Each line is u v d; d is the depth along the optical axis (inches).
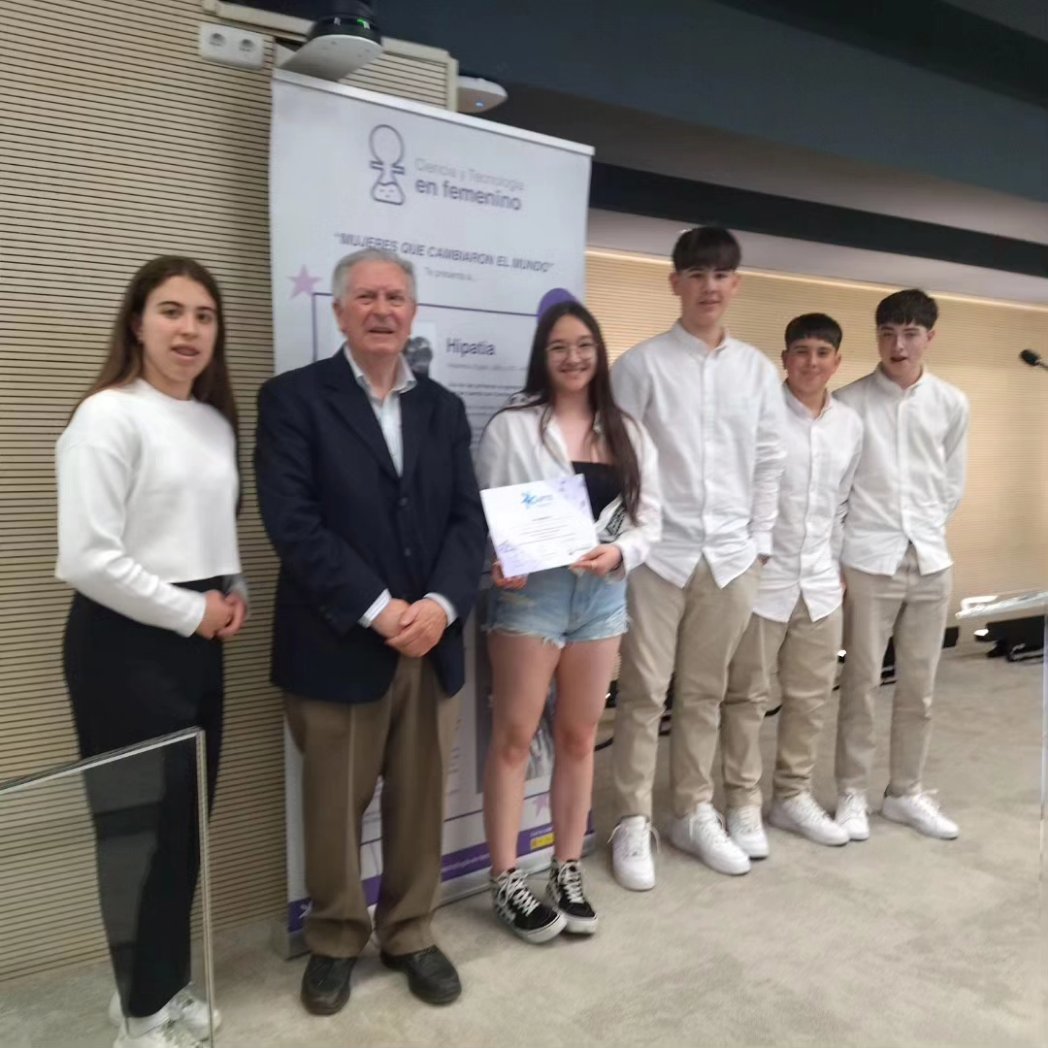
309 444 72.9
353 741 74.8
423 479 76.0
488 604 90.8
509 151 94.6
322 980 77.8
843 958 87.1
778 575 109.6
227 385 72.2
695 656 103.9
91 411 64.2
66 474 63.2
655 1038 75.0
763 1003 79.9
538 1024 76.5
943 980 83.7
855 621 115.6
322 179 83.0
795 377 110.3
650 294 194.7
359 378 75.2
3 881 54.5
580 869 96.7
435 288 90.9
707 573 101.1
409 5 94.9
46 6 76.3
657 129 117.5
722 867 103.7
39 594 81.0
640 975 83.8
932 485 115.6
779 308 210.7
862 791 116.7
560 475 86.1
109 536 62.9
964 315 246.5
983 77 145.1
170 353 66.0
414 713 77.7
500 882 90.7
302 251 82.6
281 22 86.9
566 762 91.8
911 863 107.6
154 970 62.7
